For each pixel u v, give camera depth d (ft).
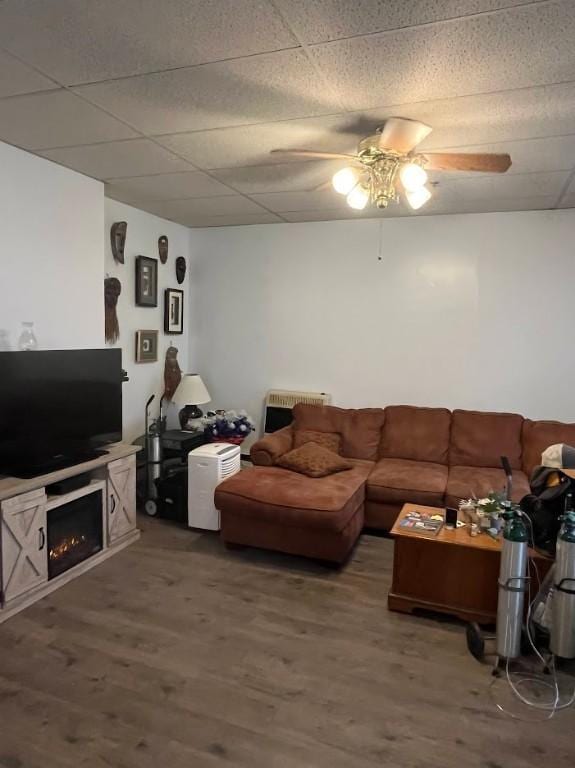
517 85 6.91
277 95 7.34
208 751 5.90
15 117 8.21
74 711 6.47
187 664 7.43
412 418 13.92
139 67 6.62
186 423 15.51
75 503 9.98
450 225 14.34
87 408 10.54
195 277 17.15
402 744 6.07
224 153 9.78
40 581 9.12
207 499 11.96
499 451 13.00
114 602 9.07
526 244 13.75
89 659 7.48
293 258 15.98
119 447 11.60
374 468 13.01
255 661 7.53
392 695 6.89
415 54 6.19
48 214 10.42
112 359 11.19
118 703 6.63
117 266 13.66
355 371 15.61
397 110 7.75
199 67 6.61
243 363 16.87
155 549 11.32
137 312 14.60
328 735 6.17
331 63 6.45
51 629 8.21
